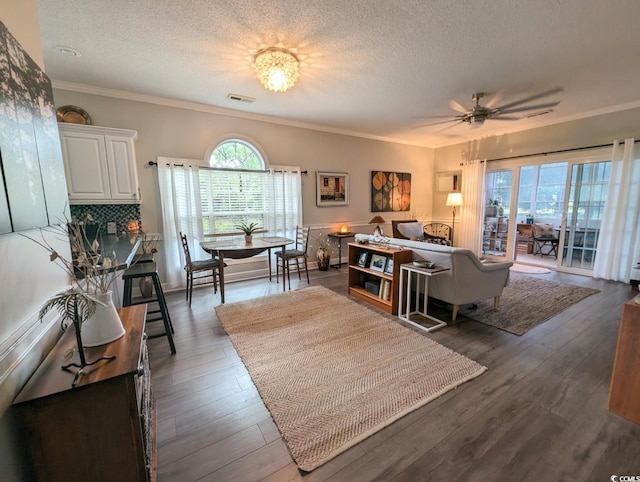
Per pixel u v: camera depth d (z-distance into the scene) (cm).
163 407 181
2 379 91
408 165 671
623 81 336
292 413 174
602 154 453
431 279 317
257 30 231
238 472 137
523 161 554
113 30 228
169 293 401
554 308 336
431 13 211
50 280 139
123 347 121
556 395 188
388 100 392
